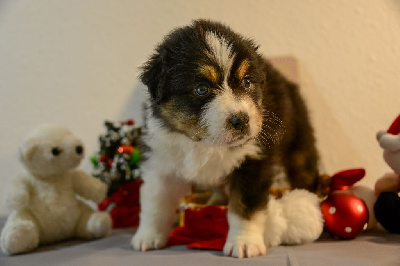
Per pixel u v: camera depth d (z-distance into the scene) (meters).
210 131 0.45
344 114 0.73
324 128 0.74
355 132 0.72
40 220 0.55
